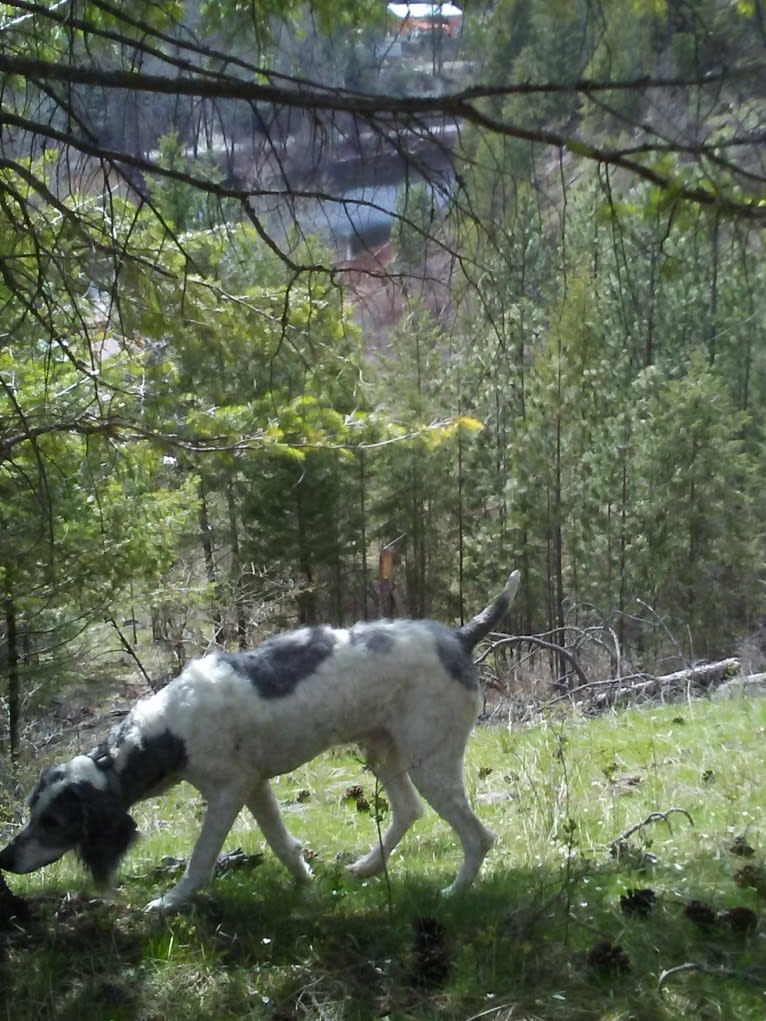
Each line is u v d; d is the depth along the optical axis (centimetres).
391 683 299
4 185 254
